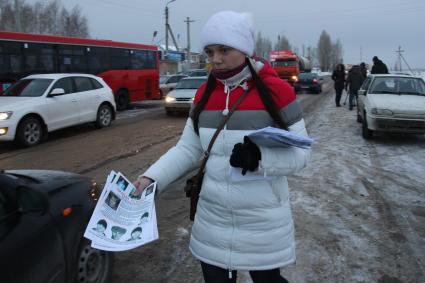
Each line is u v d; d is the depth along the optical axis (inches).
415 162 317.1
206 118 84.9
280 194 84.7
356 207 215.5
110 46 711.1
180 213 210.5
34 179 127.5
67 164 320.8
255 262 84.4
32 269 98.0
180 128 497.7
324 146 374.9
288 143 75.9
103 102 509.4
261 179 82.0
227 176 82.7
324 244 171.3
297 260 157.8
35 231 103.3
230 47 79.6
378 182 260.8
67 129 510.0
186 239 179.6
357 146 376.8
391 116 387.9
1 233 94.0
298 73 1417.3
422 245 171.0
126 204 84.6
